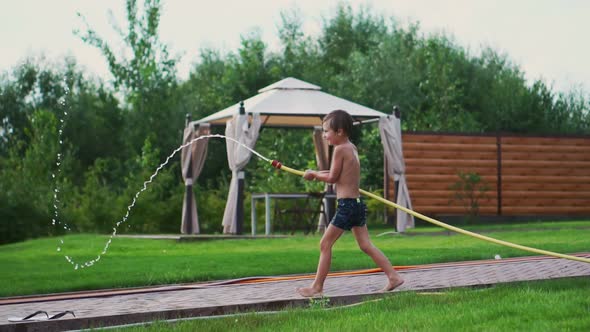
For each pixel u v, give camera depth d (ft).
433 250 43.52
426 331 17.75
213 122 69.36
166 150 110.42
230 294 27.37
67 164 84.53
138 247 52.11
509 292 22.80
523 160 83.61
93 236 61.87
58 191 77.25
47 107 112.37
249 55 119.24
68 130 111.55
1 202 71.15
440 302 22.11
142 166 92.58
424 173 81.20
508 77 118.32
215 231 77.87
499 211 82.94
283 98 62.44
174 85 114.62
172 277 32.58
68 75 114.73
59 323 21.11
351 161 25.39
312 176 25.85
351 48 138.41
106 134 114.21
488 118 113.70
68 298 27.68
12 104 111.86
